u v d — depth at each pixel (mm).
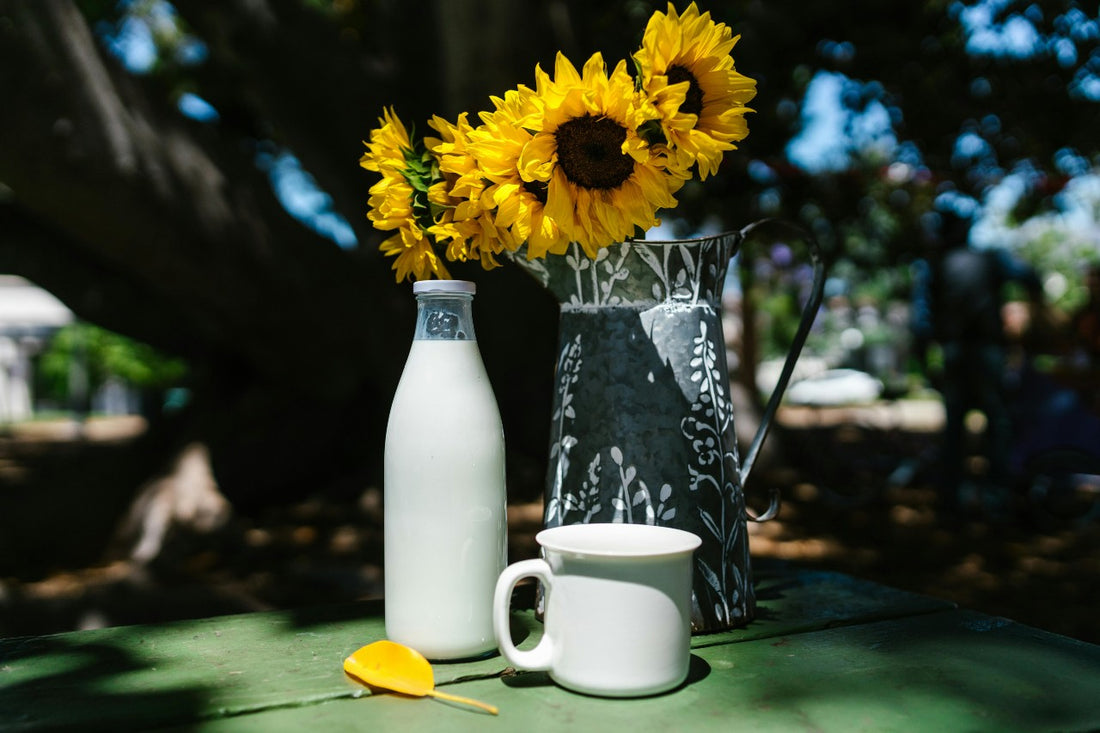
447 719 849
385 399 5992
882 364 17328
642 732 813
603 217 960
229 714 863
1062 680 954
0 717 850
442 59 3879
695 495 1102
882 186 6777
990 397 4973
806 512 5520
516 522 4594
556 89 918
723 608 1123
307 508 5500
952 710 868
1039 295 4922
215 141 4840
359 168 4477
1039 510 4980
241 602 3439
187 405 6258
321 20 4375
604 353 1120
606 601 884
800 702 890
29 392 20500
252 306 5000
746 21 4723
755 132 5594
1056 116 4996
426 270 1111
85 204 3949
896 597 1314
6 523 4961
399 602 1005
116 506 5516
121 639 1130
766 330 19422
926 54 5207
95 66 3900
